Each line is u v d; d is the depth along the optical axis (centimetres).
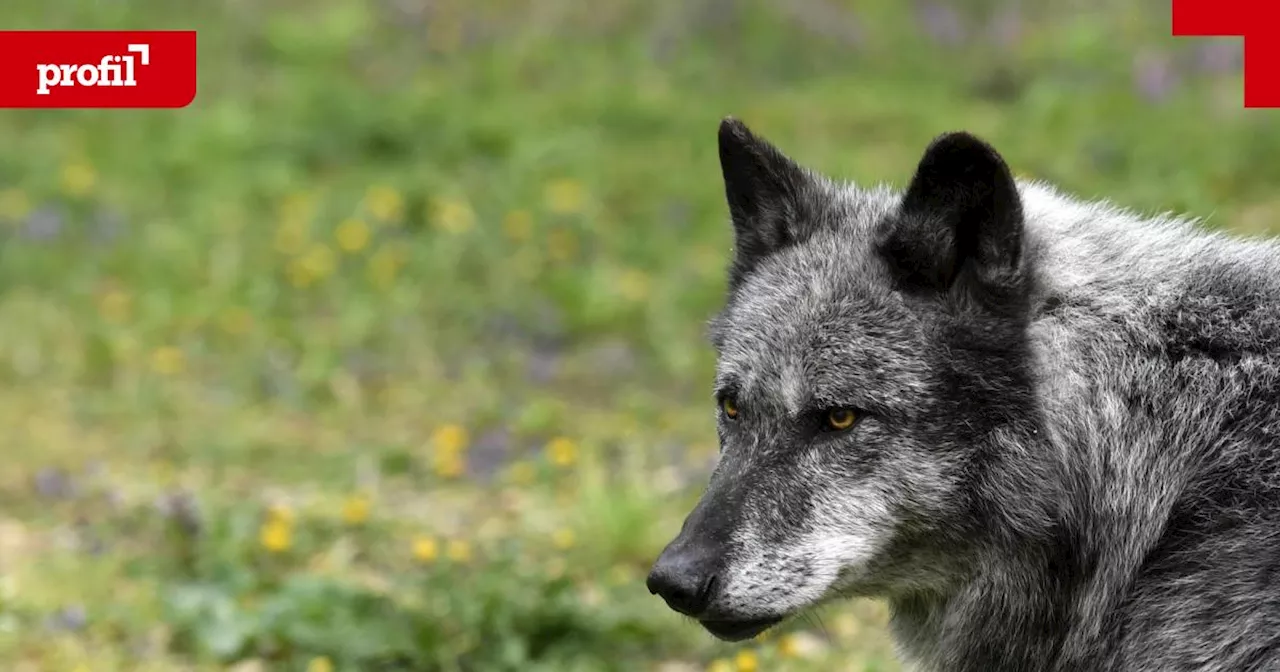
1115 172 1816
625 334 1655
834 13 2584
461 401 1495
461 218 1873
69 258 1845
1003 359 635
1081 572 648
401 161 2120
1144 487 636
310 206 1934
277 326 1662
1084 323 656
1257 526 607
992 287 633
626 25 2620
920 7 2598
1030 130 2005
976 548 652
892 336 645
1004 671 670
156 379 1541
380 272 1766
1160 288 661
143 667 899
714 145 2114
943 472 638
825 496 645
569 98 2289
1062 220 693
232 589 1005
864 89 2308
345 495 1232
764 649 869
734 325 695
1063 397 642
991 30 2492
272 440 1395
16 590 1005
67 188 2027
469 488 1259
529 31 2583
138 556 1089
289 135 2155
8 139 2169
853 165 1966
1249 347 639
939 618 686
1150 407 645
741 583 636
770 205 721
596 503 1101
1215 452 629
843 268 669
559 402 1486
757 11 2583
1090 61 2266
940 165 629
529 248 1822
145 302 1714
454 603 912
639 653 911
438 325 1680
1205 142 1844
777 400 661
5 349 1617
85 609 975
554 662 877
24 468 1316
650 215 1916
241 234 1891
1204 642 603
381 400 1502
